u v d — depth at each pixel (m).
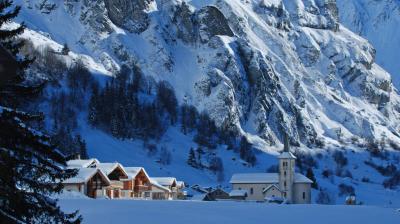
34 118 47.12
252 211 108.44
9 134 45.16
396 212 121.62
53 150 47.31
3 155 44.38
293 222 96.88
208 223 89.19
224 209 109.56
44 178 47.81
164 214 95.31
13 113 45.59
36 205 46.88
